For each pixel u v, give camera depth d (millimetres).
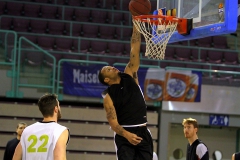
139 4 6531
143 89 12977
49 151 4773
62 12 18188
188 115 13562
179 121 13508
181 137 14109
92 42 16141
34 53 12797
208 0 6781
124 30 17625
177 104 13414
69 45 15969
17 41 13805
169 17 6922
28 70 12758
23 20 16922
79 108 13234
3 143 12727
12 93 12633
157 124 13438
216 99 13656
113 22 18547
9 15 17516
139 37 6160
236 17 6258
